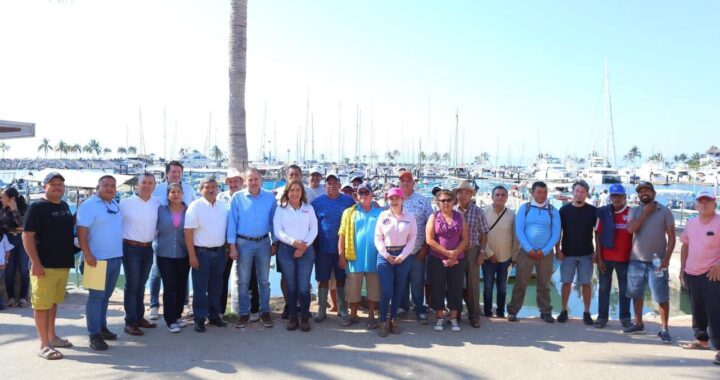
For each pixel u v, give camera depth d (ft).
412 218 21.93
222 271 22.40
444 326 23.24
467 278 23.47
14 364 17.60
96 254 19.30
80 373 16.84
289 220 22.15
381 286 21.65
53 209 18.48
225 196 26.05
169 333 21.48
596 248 23.53
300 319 23.89
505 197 25.16
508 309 24.73
